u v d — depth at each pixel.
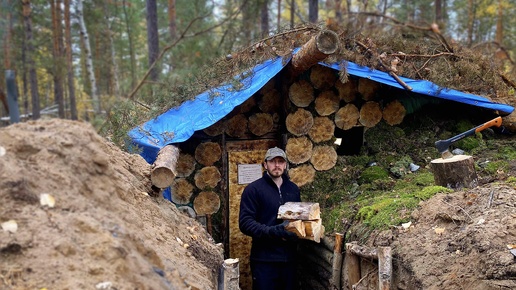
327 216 5.01
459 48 6.19
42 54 14.99
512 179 4.00
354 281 3.90
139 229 2.39
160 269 2.13
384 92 5.78
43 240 1.77
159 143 4.73
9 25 12.98
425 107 5.97
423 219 3.69
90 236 1.89
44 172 2.03
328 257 4.57
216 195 5.54
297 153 5.54
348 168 5.64
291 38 5.64
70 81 14.08
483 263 2.91
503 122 5.89
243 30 9.80
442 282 3.04
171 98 6.07
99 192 2.26
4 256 1.69
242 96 5.12
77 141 2.33
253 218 4.41
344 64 5.04
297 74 5.32
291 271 4.57
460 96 5.46
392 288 3.51
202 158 5.48
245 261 5.71
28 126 2.29
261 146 5.76
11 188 1.87
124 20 17.47
